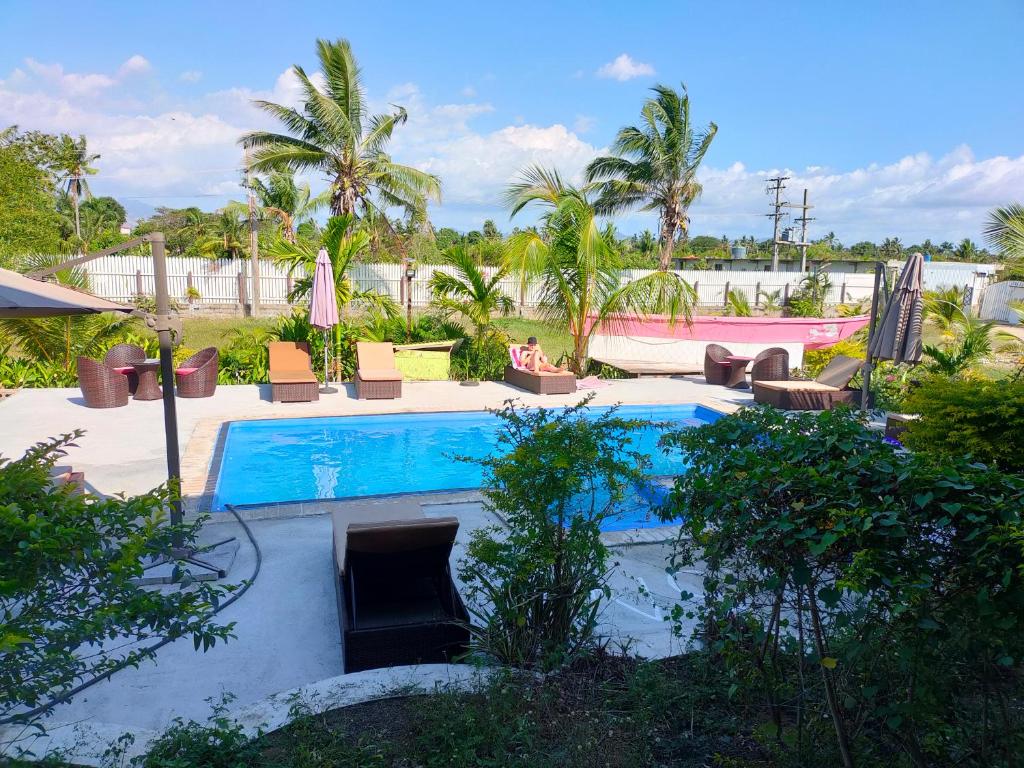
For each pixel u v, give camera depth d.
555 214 14.88
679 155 26.88
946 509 2.21
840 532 2.34
